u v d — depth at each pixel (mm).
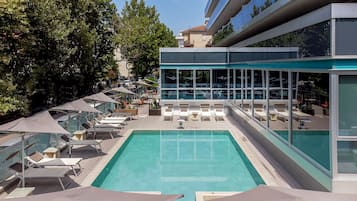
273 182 11523
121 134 19938
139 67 49531
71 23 22312
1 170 10922
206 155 16719
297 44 11539
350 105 9031
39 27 17344
